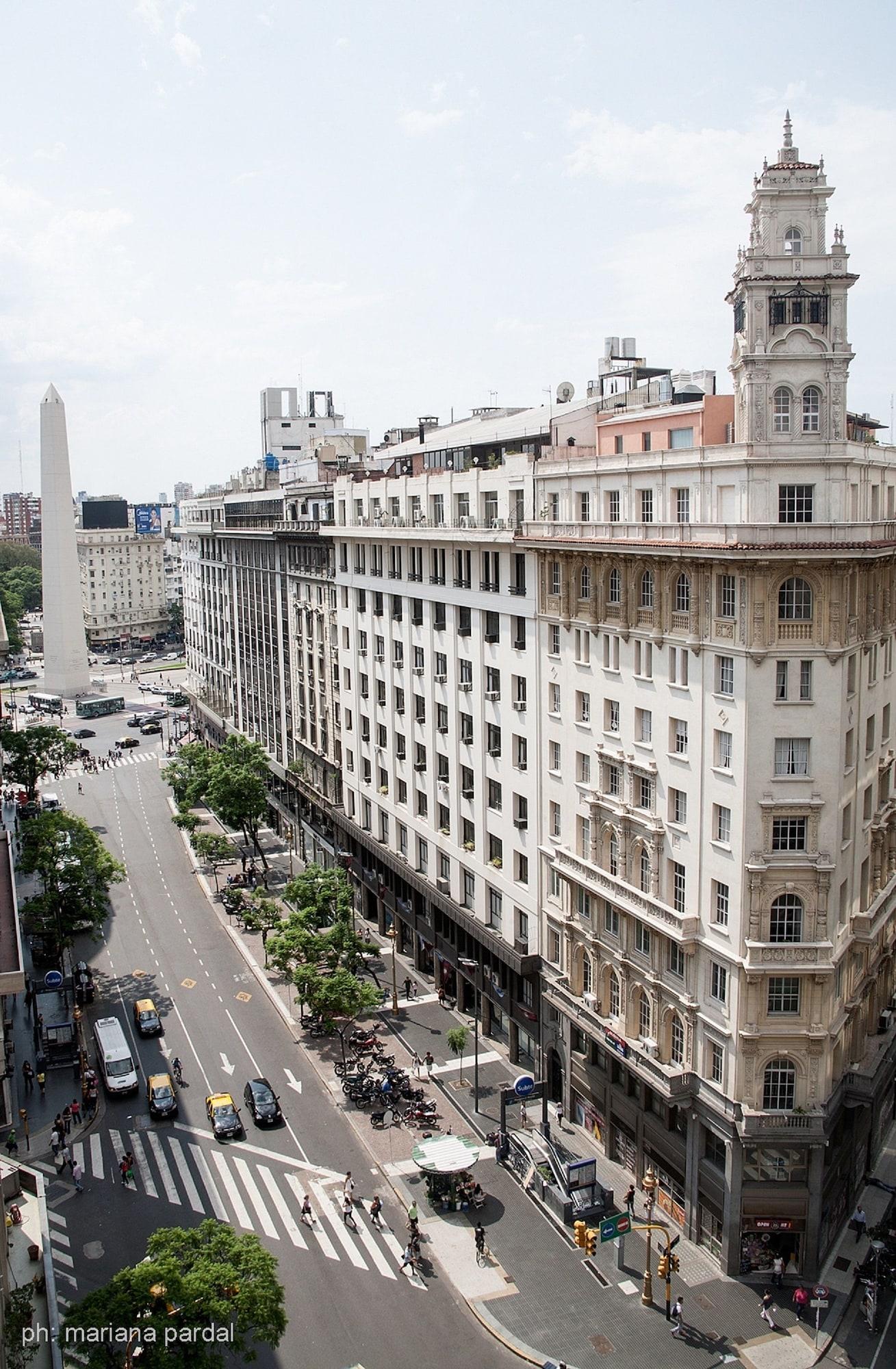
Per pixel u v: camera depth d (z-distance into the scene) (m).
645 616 57.69
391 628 91.12
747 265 49.59
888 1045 60.06
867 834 57.19
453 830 82.06
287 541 117.69
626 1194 60.44
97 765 171.88
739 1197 53.34
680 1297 51.34
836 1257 55.62
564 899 66.88
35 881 109.31
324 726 112.56
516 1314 51.50
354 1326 50.69
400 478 86.62
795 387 50.12
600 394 78.81
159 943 99.06
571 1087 68.38
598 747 62.50
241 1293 40.94
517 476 69.06
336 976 76.00
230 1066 75.88
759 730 50.69
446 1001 85.31
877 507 56.84
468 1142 60.78
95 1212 59.34
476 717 76.81
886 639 57.81
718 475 51.62
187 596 189.88
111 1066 73.44
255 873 114.44
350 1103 70.75
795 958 51.62
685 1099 55.66
